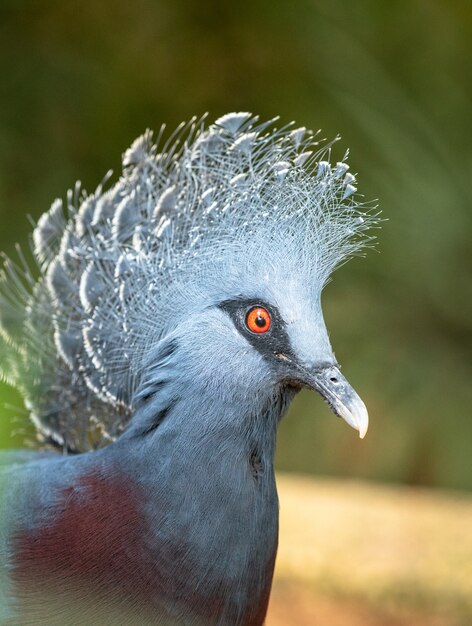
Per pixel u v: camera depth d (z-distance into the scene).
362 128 18.28
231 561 8.37
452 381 18.17
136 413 8.64
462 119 18.78
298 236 8.80
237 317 8.57
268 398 8.64
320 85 18.55
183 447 8.31
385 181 18.20
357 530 13.68
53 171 18.14
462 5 19.03
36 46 18.59
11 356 9.53
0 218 17.75
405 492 15.41
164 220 9.14
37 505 8.28
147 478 8.28
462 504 14.80
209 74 18.66
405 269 18.30
